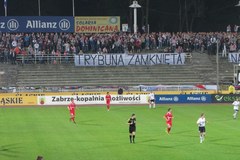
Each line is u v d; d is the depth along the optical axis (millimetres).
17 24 96500
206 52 97312
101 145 45969
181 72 92812
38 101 80062
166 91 82688
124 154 42094
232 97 82312
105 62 92812
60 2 120812
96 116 66000
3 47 91000
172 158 40594
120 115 67000
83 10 122188
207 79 91875
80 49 93812
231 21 129500
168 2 129125
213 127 56719
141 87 85375
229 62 95250
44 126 57375
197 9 127250
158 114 67938
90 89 84750
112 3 121500
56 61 92125
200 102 82438
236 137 50125
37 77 88938
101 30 99188
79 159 40312
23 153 42656
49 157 41031
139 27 124750
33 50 91625
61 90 83938
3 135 51438
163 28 129875
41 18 97062
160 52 96500
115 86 87438
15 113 69500
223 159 40281
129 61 93375
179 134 51875
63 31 98000
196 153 42438
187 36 97500
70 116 65688
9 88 82750
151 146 45469
